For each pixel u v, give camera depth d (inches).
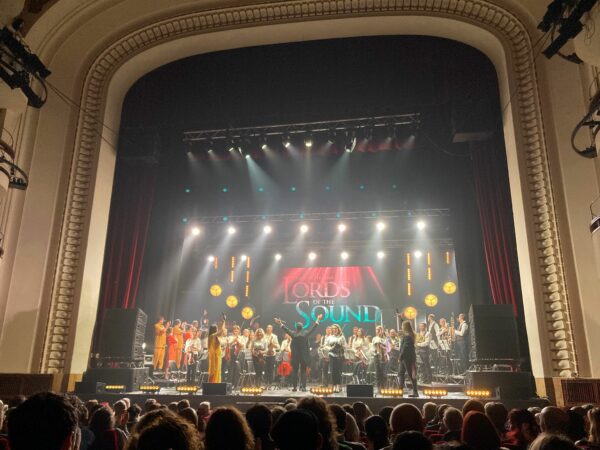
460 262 591.2
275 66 582.2
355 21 524.7
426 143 585.0
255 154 605.6
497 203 506.9
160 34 540.7
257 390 419.5
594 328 373.4
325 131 578.9
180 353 566.6
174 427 82.0
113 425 164.4
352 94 565.9
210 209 689.0
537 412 235.1
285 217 681.6
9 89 384.5
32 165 467.8
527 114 453.4
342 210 664.4
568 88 430.3
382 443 147.6
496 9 482.9
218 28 536.7
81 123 506.9
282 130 588.7
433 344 534.9
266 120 594.6
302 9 524.4
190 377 487.8
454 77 542.6
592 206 394.6
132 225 569.6
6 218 440.1
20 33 409.4
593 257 387.2
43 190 468.1
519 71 467.8
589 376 367.6
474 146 536.4
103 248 513.7
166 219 655.1
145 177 590.9
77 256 473.7
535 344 404.5
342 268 707.4
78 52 520.1
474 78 534.6
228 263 733.9
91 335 481.7
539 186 427.8
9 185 400.2
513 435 161.2
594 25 295.4
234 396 397.1
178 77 594.6
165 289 648.4
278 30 538.6
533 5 464.4
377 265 700.7
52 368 438.0
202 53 572.1
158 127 608.7
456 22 506.9
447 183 624.4
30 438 69.9
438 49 548.7
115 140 553.0
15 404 213.3
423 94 550.3
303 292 708.0
